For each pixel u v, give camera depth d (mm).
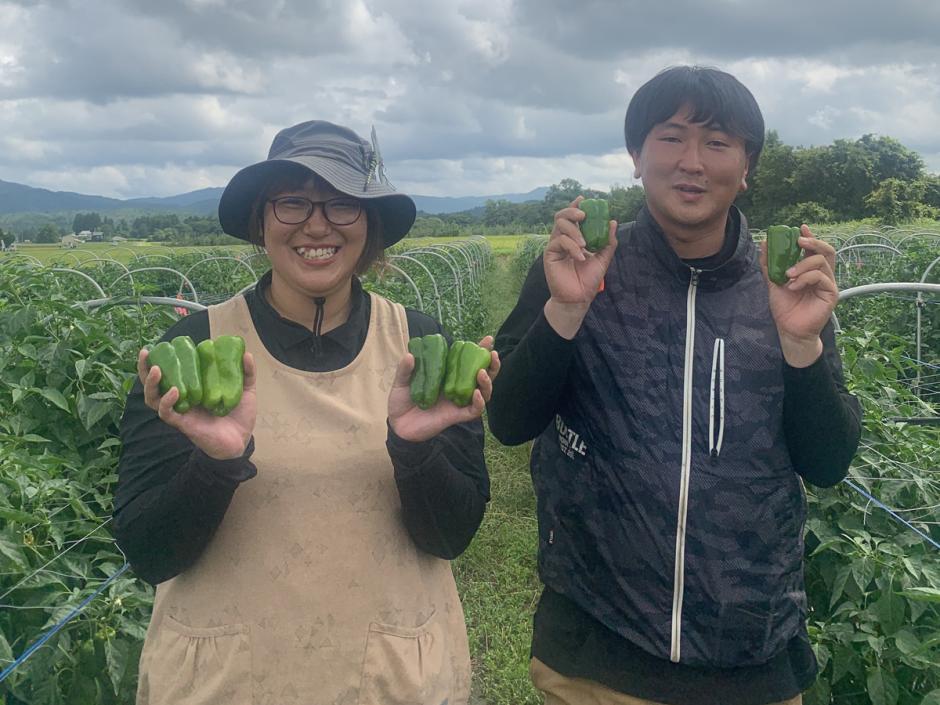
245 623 2154
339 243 2229
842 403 2547
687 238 2600
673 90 2451
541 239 32312
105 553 3885
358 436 2223
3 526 3668
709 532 2451
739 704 2520
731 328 2518
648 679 2549
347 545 2182
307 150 2225
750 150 2572
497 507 7312
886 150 60375
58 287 6570
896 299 10695
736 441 2461
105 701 3445
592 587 2596
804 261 2369
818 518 4281
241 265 16875
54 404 4832
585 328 2598
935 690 3164
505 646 5254
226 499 2033
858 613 3709
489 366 2109
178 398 1880
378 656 2199
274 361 2254
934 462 4613
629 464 2500
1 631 3160
